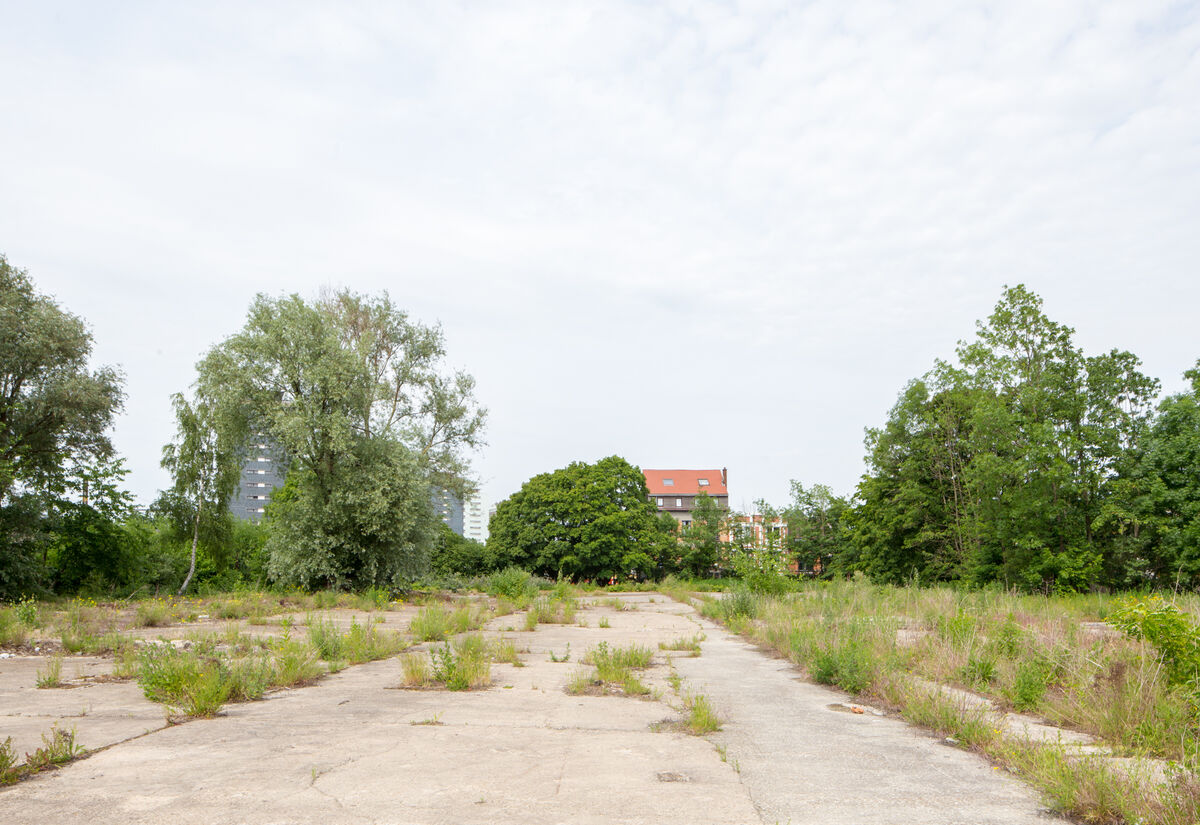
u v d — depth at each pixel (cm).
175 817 422
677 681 999
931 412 4562
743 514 7238
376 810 438
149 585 3647
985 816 448
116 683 941
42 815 424
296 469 3369
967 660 972
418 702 830
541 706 812
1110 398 3925
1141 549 3516
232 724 696
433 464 3862
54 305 3066
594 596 3859
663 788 498
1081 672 860
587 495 6769
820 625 1470
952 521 4400
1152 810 436
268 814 429
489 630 1777
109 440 3250
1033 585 3550
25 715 734
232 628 1512
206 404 3784
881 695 907
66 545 3394
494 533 7412
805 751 622
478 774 524
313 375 3052
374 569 3045
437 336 3925
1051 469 3538
